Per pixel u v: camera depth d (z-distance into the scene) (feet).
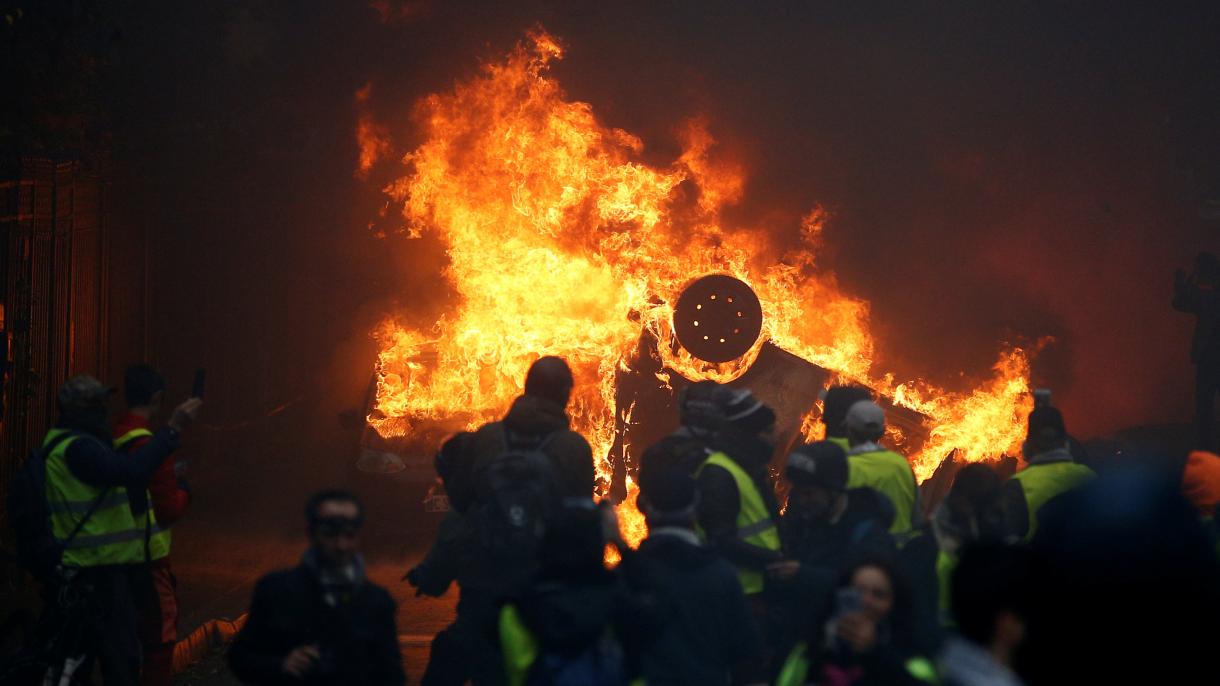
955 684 37.01
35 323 161.17
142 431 91.35
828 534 76.84
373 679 60.44
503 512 78.23
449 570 84.38
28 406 155.53
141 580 90.58
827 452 74.79
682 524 65.36
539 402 84.38
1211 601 28.12
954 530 74.18
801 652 56.95
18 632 117.91
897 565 53.93
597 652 56.13
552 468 80.59
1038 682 29.50
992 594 36.96
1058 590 29.01
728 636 64.23
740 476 78.79
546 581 56.70
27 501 84.53
